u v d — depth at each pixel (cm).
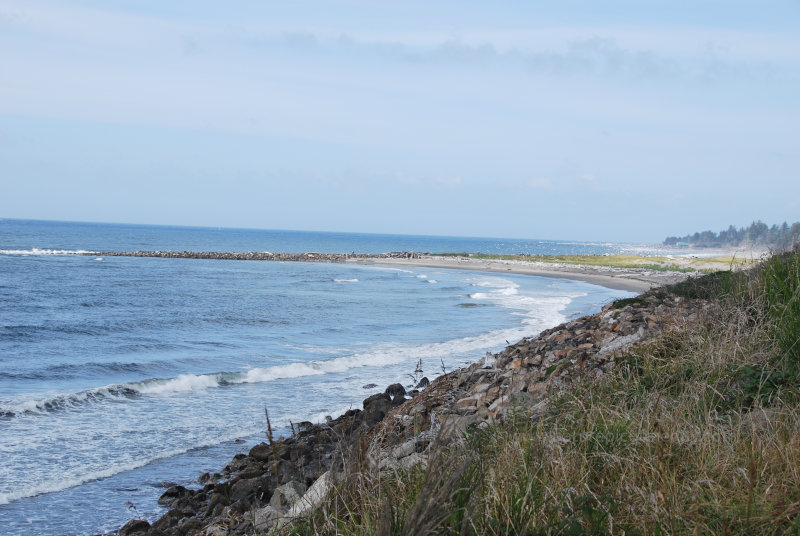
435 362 1775
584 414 471
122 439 1059
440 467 320
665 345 686
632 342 798
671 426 411
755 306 709
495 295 4219
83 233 19425
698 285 1323
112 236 17988
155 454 984
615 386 579
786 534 290
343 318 2889
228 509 686
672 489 339
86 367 1723
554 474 355
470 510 296
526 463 370
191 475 896
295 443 891
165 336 2322
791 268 712
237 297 3797
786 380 516
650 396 509
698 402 480
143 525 703
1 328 2391
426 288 4775
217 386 1473
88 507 782
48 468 913
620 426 430
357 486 382
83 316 2820
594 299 3941
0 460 938
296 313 3044
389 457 500
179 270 6312
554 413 507
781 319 614
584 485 343
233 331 2461
